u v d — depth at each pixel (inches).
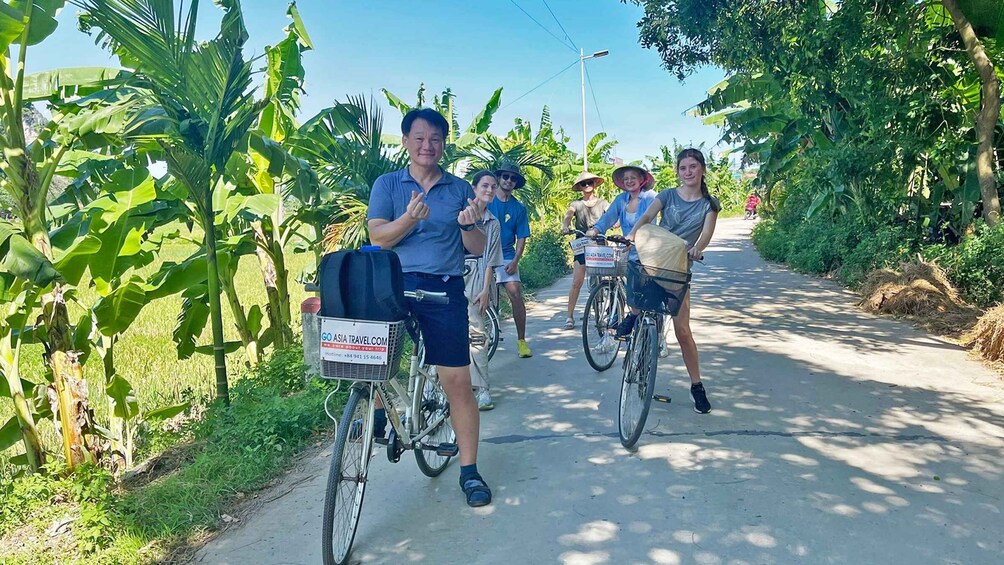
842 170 453.1
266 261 302.7
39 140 216.4
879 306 346.3
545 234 613.3
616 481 150.5
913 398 201.9
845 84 403.2
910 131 415.5
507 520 135.8
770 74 444.8
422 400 153.0
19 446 238.4
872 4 365.7
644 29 426.0
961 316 303.6
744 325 319.9
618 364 256.7
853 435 173.3
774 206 975.0
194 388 282.0
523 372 247.3
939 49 398.0
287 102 307.4
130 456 214.8
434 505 144.3
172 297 557.3
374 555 126.3
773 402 201.0
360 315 120.5
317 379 225.6
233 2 203.2
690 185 187.9
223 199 261.0
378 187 139.6
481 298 191.5
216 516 146.6
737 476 150.3
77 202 249.6
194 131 210.4
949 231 465.7
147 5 193.0
